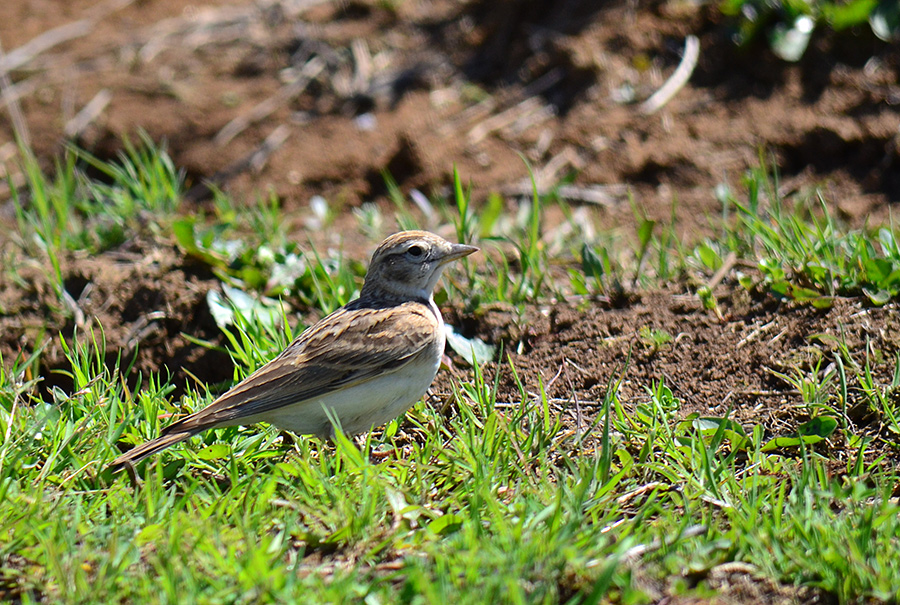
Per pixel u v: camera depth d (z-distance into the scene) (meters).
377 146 16.55
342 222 15.31
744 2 16.62
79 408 9.41
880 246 11.93
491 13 18.48
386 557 7.33
